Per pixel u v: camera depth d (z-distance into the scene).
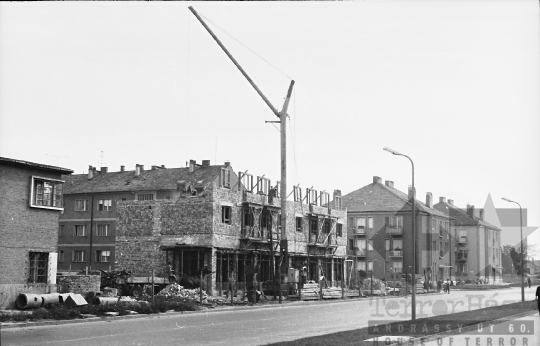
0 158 32.00
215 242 50.81
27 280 33.41
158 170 85.06
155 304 34.91
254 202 55.78
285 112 52.69
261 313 35.78
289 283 51.00
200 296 40.69
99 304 34.03
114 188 82.19
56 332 23.56
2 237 32.28
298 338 21.59
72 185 85.56
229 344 19.73
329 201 68.75
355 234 89.50
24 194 33.62
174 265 51.50
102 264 80.88
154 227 52.78
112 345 19.31
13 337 21.61
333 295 54.19
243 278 55.00
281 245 51.12
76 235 82.94
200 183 79.56
